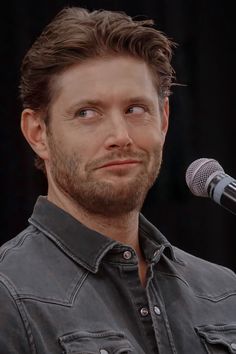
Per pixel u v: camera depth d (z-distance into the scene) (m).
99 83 6.68
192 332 6.89
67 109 6.72
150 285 6.98
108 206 6.66
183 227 12.59
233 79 12.79
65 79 6.76
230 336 7.01
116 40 6.77
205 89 12.64
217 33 12.73
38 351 6.20
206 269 7.62
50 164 6.95
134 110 6.76
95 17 6.88
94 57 6.73
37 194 11.96
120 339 6.39
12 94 11.84
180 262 7.48
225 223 12.75
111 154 6.55
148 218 12.58
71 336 6.26
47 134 6.91
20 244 6.87
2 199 11.98
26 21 11.84
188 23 12.55
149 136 6.71
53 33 6.86
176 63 12.41
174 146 12.49
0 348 6.13
